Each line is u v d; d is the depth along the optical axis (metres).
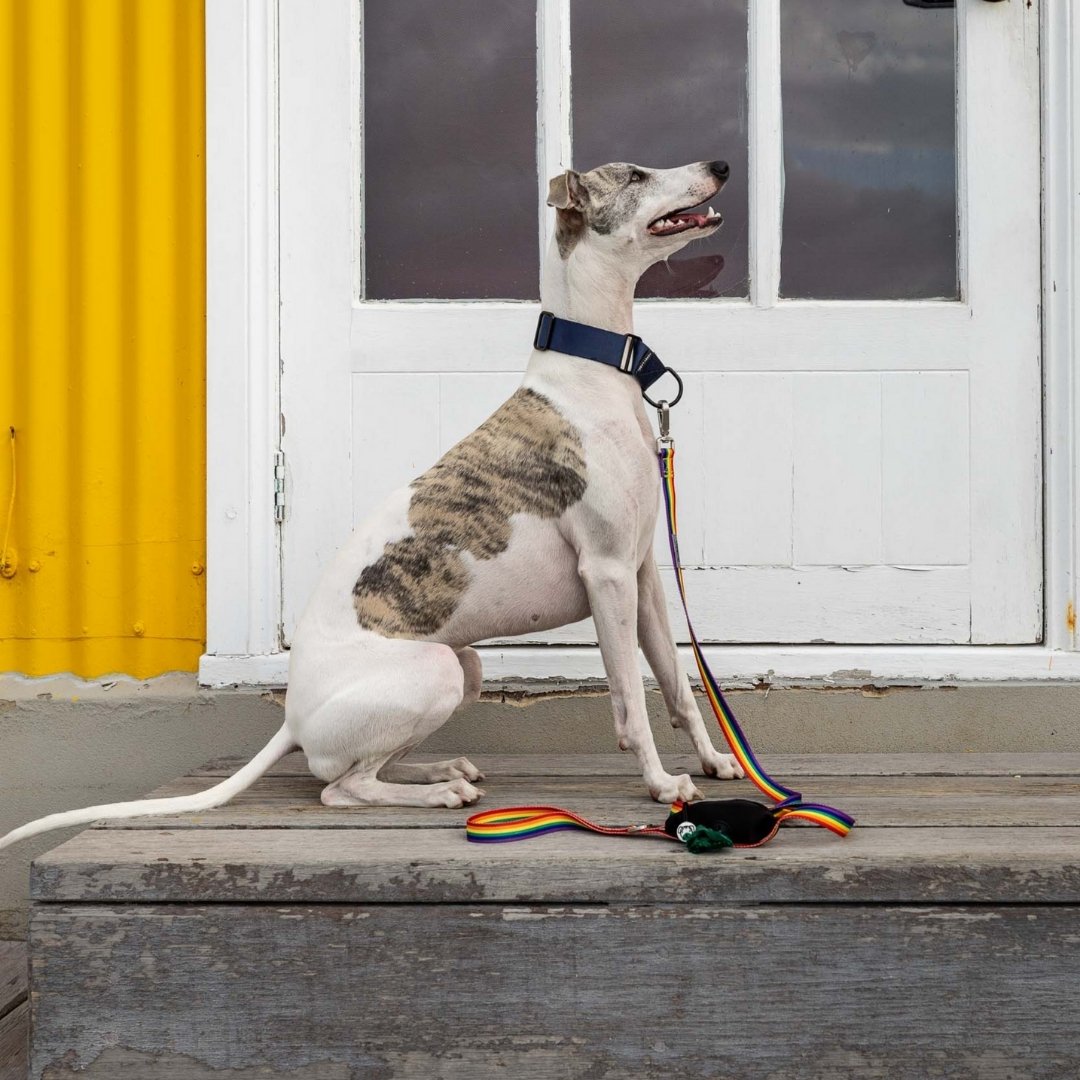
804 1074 1.67
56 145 2.83
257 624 2.76
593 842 1.79
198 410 2.80
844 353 2.79
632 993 1.68
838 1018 1.66
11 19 2.83
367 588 2.17
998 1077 1.65
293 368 2.82
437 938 1.69
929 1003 1.66
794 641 2.79
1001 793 2.13
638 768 2.45
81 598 2.80
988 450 2.78
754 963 1.67
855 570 2.79
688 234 2.21
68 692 2.79
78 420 2.82
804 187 2.83
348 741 2.08
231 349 2.76
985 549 2.78
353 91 2.83
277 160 2.82
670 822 1.79
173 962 1.70
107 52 2.81
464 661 2.39
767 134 2.80
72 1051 1.70
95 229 2.81
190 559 2.80
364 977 1.69
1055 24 2.74
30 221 2.82
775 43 2.80
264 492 2.79
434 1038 1.69
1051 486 2.74
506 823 1.82
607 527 2.10
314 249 2.82
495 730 2.74
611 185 2.21
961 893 1.66
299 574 2.80
